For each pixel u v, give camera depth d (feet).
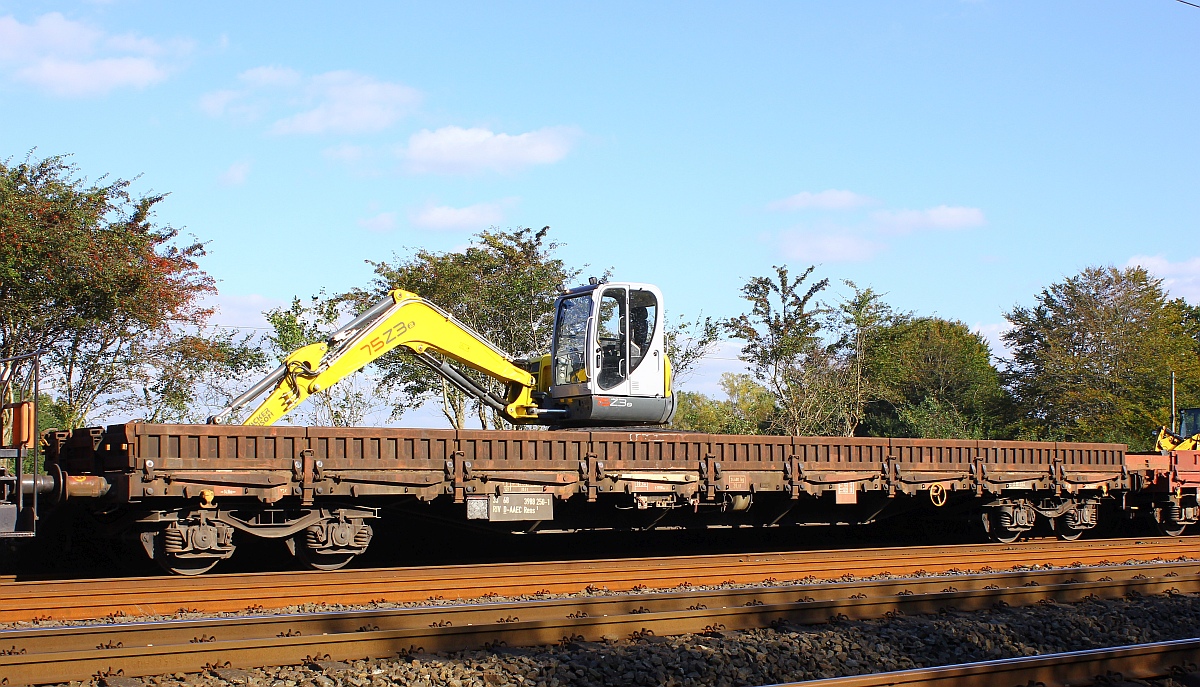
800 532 64.03
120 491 37.63
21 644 25.14
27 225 72.79
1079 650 28.84
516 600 36.19
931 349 195.62
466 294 96.43
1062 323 177.47
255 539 41.96
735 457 49.75
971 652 28.55
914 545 59.26
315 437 40.96
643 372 53.01
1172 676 25.90
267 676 24.18
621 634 29.09
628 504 49.37
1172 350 172.55
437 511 46.34
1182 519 63.93
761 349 124.67
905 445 54.19
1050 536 62.80
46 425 77.87
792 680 25.54
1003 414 183.42
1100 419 162.71
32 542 44.98
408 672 24.44
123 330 79.82
